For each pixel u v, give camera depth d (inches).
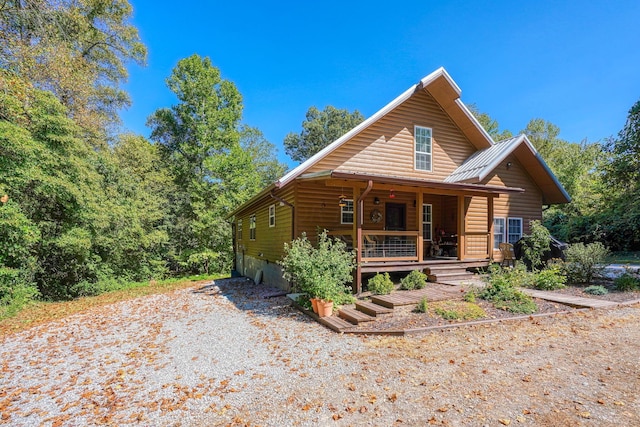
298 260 279.9
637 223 632.4
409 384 143.3
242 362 183.9
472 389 136.0
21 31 413.1
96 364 197.6
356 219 332.5
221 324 277.1
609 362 158.1
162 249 787.4
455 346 185.8
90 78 561.3
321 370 165.0
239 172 826.2
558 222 810.8
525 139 474.3
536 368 153.9
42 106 397.4
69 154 423.2
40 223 418.3
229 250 848.3
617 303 262.4
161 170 838.5
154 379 168.2
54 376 182.2
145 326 291.6
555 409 119.3
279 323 265.4
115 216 556.7
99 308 395.5
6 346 246.1
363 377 153.2
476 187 379.2
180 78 824.9
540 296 287.9
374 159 443.2
